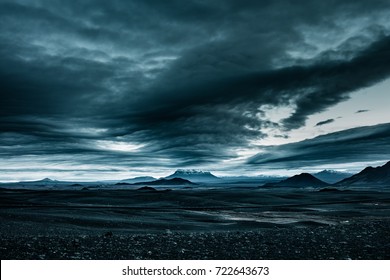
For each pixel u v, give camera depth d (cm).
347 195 11056
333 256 1489
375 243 1784
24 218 3344
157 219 3953
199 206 6719
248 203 7675
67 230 2766
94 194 9150
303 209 5969
